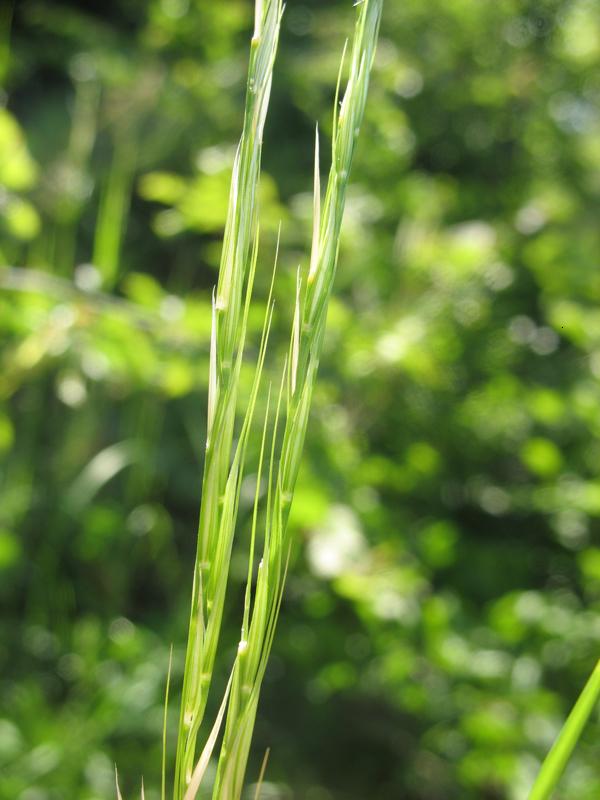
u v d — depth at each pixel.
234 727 0.19
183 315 0.64
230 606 0.83
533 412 0.79
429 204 0.97
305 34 1.31
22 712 0.77
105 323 0.63
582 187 1.20
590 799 0.63
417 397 0.86
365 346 0.75
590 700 0.20
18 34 1.29
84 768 0.73
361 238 0.92
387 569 0.68
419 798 0.85
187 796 0.19
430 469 0.81
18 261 0.94
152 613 0.94
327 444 0.73
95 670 0.82
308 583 0.79
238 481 0.18
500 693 0.66
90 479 0.85
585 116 1.25
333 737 0.90
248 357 0.73
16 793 0.68
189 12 1.23
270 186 0.82
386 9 1.24
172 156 1.13
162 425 0.98
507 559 0.87
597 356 0.81
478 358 0.90
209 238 1.12
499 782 0.70
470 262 0.85
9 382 0.69
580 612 0.77
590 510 0.75
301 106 1.19
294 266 0.88
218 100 1.15
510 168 1.21
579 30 1.23
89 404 0.90
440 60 1.20
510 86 1.18
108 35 1.26
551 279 0.90
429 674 0.69
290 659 0.84
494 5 1.20
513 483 0.94
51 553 0.90
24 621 0.89
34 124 1.17
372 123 1.07
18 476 0.88
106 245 0.75
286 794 0.85
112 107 1.08
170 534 0.93
